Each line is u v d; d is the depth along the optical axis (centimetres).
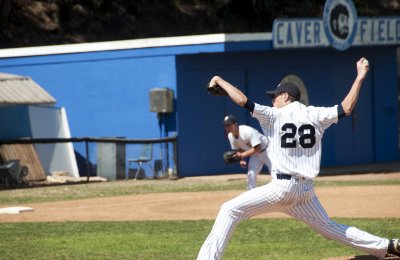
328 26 6028
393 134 7094
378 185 4850
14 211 3747
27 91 6000
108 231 3106
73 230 3142
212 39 5750
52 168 5931
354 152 6819
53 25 9212
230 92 2075
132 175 5869
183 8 10450
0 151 5528
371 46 6562
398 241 2109
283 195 2066
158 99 5881
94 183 5509
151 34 9794
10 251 2673
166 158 5884
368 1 11556
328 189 4609
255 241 2819
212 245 2078
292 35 5881
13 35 8788
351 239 2125
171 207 3906
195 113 6022
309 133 2045
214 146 6103
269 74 6353
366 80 6906
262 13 10762
